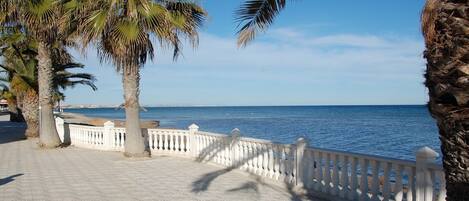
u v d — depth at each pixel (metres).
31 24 16.84
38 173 11.92
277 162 10.12
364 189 7.59
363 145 30.03
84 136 19.48
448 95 3.31
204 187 9.79
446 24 3.28
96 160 14.62
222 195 8.94
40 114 19.25
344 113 129.12
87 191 9.41
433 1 3.43
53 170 12.45
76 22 14.50
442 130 3.47
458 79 3.19
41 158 15.44
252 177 10.97
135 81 14.79
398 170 6.85
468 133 3.25
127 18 13.02
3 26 18.67
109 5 12.90
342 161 8.16
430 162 6.18
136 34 13.02
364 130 46.28
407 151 26.12
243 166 11.76
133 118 14.88
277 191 9.30
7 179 10.98
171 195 8.97
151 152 16.16
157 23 13.11
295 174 9.41
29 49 22.55
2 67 24.28
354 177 7.88
